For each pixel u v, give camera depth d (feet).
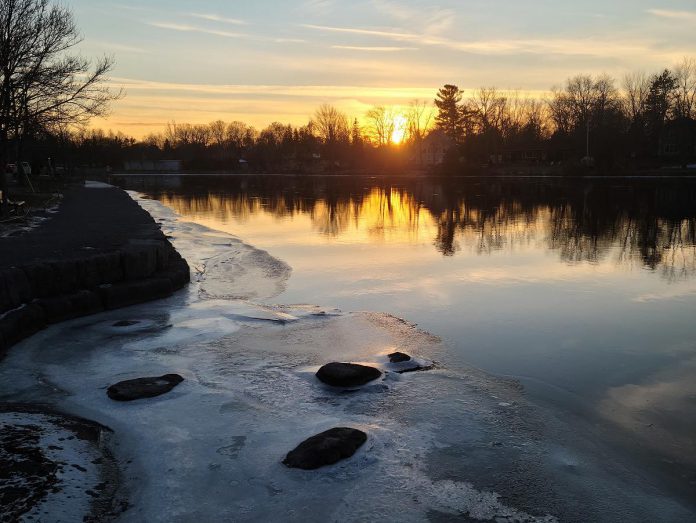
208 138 495.41
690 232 62.54
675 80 295.28
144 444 16.97
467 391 20.84
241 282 39.19
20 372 22.93
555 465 16.01
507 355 24.70
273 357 24.29
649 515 13.84
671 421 18.69
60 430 17.74
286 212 91.86
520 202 105.91
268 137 437.99
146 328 28.76
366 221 77.15
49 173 170.40
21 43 62.34
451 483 15.02
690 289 36.47
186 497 14.40
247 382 21.56
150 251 36.24
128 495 14.51
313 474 15.23
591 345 26.04
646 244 54.65
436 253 50.29
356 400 19.90
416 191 146.30
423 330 28.12
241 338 26.86
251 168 355.15
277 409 19.24
